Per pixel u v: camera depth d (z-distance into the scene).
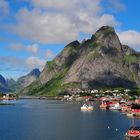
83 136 137.25
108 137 134.62
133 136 129.88
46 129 159.25
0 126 171.88
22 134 142.88
